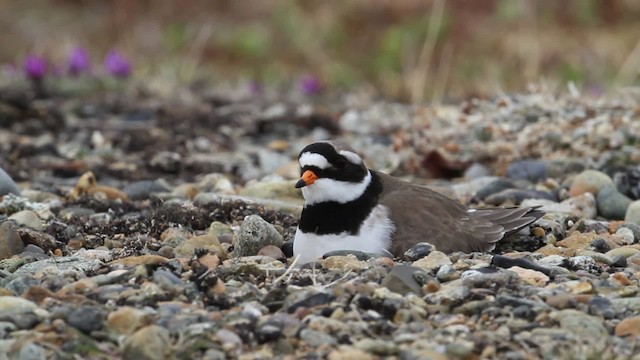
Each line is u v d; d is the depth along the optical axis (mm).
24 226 11656
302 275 9445
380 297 8742
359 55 26125
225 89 21781
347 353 7773
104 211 12906
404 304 8656
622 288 9180
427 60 23016
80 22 27578
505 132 15547
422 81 21969
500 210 11344
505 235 11109
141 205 13117
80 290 9008
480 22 26422
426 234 10484
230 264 9906
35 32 26938
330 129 18578
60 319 8312
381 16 27156
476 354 7953
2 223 10914
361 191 10367
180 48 26141
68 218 12250
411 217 10547
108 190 13469
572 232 11789
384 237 10344
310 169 10211
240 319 8367
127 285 9156
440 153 15234
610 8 27109
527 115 15836
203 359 7828
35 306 8578
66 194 13781
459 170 15289
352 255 9945
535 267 9727
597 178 13266
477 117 16016
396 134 17469
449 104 20297
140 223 11992
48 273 9570
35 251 10789
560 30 26375
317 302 8719
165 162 15758
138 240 11219
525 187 14070
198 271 9164
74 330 8133
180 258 10203
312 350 8000
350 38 26781
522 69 23828
